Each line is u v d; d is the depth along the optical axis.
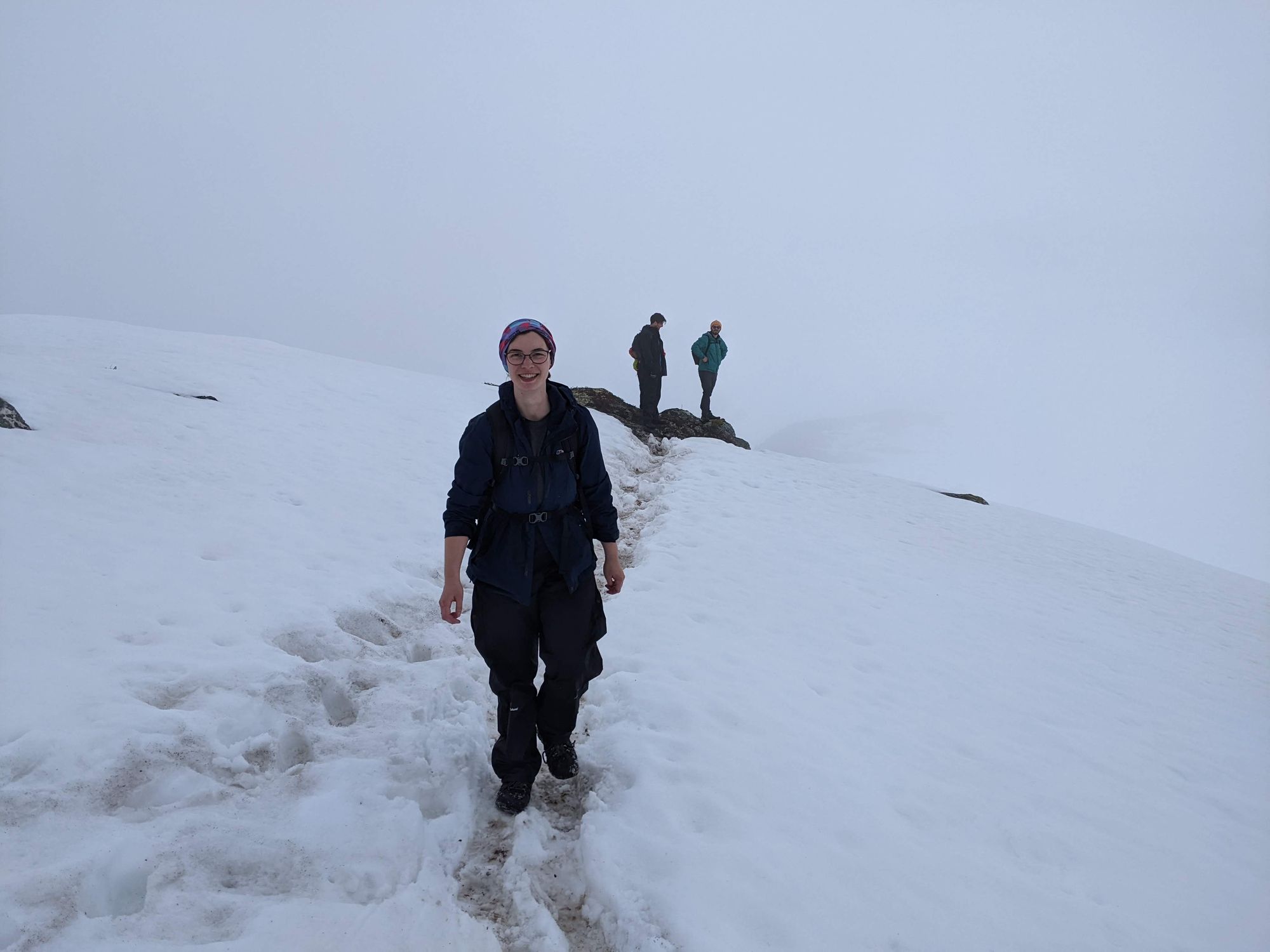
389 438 9.31
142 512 5.26
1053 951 2.56
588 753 3.43
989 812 3.44
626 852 2.69
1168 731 5.05
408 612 4.84
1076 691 5.43
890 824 3.16
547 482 2.78
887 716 4.30
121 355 10.37
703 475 11.34
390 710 3.56
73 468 5.69
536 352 2.68
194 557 4.75
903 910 2.62
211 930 2.12
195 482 6.14
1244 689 6.40
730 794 3.15
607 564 3.03
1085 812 3.64
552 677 2.91
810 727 3.92
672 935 2.35
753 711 3.98
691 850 2.73
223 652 3.67
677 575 6.39
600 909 2.50
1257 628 9.06
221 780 2.83
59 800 2.49
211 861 2.38
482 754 3.25
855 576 7.28
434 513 6.92
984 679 5.26
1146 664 6.49
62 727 2.84
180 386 9.29
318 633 4.15
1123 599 9.12
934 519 11.57
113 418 7.26
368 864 2.50
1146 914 2.91
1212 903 3.08
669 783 3.18
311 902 2.28
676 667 4.45
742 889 2.57
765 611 5.83
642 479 10.89
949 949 2.47
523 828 2.82
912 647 5.57
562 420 2.79
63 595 3.89
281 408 9.43
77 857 2.25
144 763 2.77
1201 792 4.18
